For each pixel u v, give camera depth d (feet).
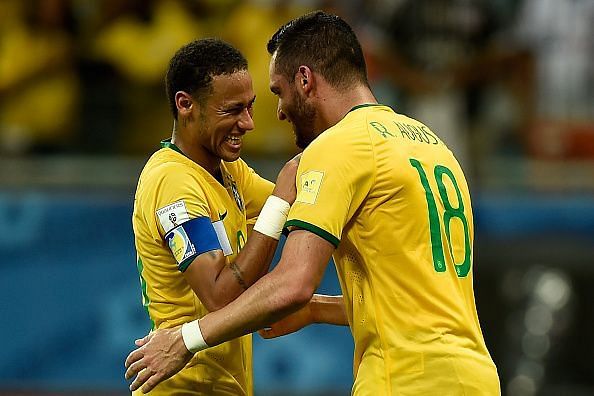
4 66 92.94
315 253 45.16
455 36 93.30
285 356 84.74
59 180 88.12
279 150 91.20
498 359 84.53
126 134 92.63
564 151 95.71
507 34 95.20
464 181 49.67
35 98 92.79
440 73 92.89
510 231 85.71
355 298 47.57
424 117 92.68
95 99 92.99
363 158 46.34
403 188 46.57
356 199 46.32
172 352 46.44
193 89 49.42
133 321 83.66
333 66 48.47
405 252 46.55
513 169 93.04
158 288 50.70
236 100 49.42
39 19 93.76
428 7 92.94
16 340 83.41
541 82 96.48
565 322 84.53
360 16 94.84
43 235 83.76
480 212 85.87
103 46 92.84
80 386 83.35
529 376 84.28
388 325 46.55
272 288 44.86
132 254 83.92
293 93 49.08
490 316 84.89
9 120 92.79
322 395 84.53
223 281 47.39
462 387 45.88
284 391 84.48
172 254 49.67
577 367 84.12
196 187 49.24
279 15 93.81
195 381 50.85
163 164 49.88
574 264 84.89
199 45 49.73
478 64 93.30
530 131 95.50
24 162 88.99
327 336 84.89
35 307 83.56
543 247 85.20
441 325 46.32
